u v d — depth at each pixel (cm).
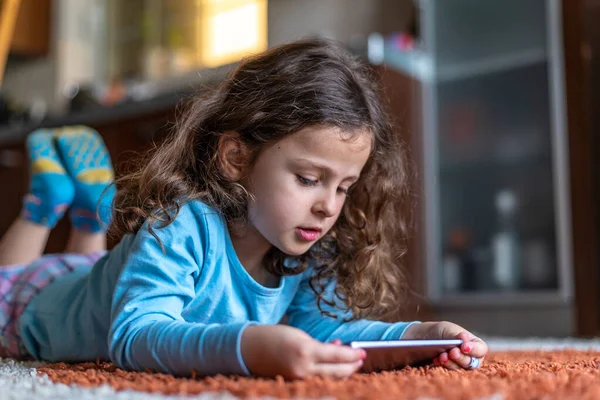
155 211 87
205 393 56
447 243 241
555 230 223
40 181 138
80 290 108
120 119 249
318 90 86
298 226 85
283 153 84
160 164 93
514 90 234
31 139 144
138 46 371
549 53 223
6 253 138
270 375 66
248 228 91
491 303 226
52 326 106
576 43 217
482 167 238
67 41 373
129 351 76
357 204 104
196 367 70
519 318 222
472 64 240
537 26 230
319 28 309
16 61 387
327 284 103
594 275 210
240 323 70
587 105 214
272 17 323
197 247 87
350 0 302
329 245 103
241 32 333
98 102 303
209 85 102
